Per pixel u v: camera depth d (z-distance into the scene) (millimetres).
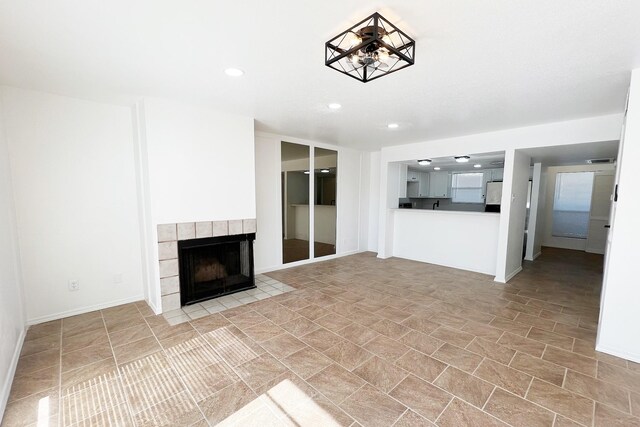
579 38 1715
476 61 2027
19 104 2635
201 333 2643
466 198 7738
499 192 5895
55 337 2553
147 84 2498
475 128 4008
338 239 5941
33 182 2738
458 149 4605
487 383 1963
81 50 1906
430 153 4977
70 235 2961
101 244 3146
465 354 2312
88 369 2109
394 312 3123
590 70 2146
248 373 2070
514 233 4441
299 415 1686
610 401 1795
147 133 2842
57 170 2859
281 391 1886
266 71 2225
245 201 3619
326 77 2324
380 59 1676
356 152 6148
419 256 5586
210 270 3484
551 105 2955
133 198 3326
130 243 3334
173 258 3104
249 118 3572
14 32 1681
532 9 1447
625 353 2246
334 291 3787
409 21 1559
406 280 4285
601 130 3328
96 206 3098
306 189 5281
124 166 3246
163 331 2678
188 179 3131
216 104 3051
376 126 3977
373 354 2311
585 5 1414
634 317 2205
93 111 3027
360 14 1507
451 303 3377
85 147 3002
